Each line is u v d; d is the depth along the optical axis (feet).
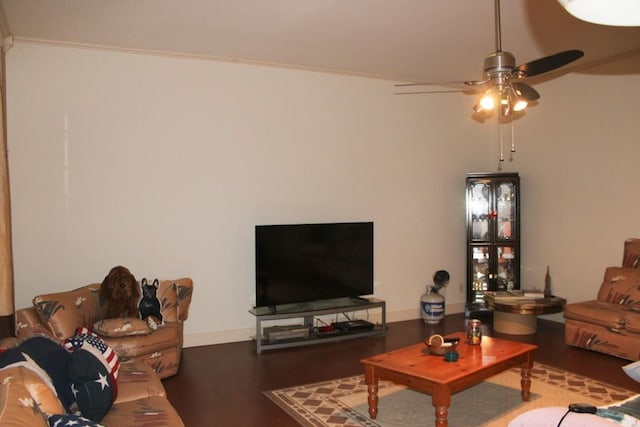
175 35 13.57
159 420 7.14
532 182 19.63
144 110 15.08
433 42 14.42
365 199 18.53
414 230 19.62
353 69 17.33
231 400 11.44
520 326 17.04
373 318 18.88
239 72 16.28
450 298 20.58
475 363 9.91
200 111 15.76
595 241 17.43
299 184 17.26
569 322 15.49
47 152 14.05
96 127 14.55
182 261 15.62
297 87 17.19
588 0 3.74
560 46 14.93
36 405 4.79
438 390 8.98
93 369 7.06
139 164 15.03
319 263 16.61
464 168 20.70
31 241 13.91
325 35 13.73
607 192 16.99
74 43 14.08
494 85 10.47
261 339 15.97
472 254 19.89
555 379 12.64
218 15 12.17
